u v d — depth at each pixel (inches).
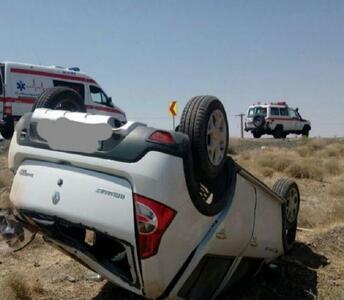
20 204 176.4
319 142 1212.5
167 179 159.0
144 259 160.4
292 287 247.0
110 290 233.5
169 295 172.9
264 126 1643.7
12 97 959.6
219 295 220.2
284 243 252.2
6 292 217.8
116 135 162.9
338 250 305.6
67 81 1027.9
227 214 186.2
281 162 741.3
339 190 526.6
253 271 238.5
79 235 184.2
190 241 172.1
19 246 190.4
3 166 612.4
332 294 224.8
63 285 241.6
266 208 223.8
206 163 172.9
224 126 183.6
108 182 162.9
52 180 171.0
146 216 157.6
